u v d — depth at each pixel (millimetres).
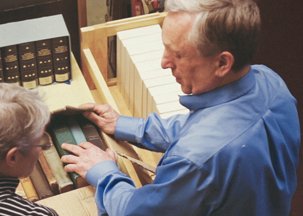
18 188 1880
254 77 1585
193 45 1439
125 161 1955
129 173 1937
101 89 2199
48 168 1915
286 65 3492
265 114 1555
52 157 1942
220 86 1532
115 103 2240
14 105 1378
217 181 1488
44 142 1547
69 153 1919
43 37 2084
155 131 1961
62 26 2150
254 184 1525
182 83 1558
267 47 3510
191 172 1485
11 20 2229
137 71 2182
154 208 1579
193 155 1481
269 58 3490
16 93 1409
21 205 1446
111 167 1818
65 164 1902
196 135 1507
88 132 2021
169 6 1456
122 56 2332
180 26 1438
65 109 2014
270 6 3580
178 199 1540
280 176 1639
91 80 2402
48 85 2223
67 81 2238
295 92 3439
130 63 2246
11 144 1373
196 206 1540
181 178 1501
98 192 1773
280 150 1614
